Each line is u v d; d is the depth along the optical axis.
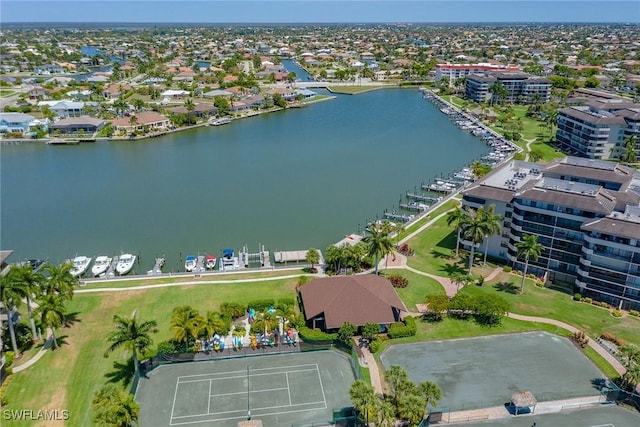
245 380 92.44
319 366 96.69
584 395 89.88
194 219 178.75
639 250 112.44
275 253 149.50
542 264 132.38
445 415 84.56
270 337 104.81
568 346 103.69
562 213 125.50
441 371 95.56
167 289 126.44
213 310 115.94
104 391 77.31
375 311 107.69
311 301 111.62
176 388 90.06
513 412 85.56
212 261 145.62
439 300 111.19
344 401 87.44
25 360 97.50
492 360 99.00
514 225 135.38
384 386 90.50
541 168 164.88
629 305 117.94
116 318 91.31
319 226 173.12
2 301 96.00
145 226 172.50
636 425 83.12
